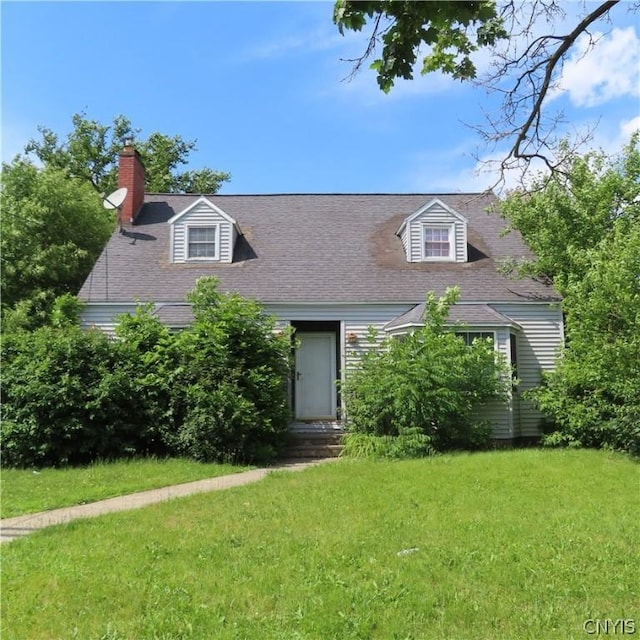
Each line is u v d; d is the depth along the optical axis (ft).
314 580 16.38
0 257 66.13
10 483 32.50
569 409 42.24
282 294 49.32
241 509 24.35
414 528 20.86
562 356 46.29
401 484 28.27
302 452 44.09
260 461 40.50
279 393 43.11
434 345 41.55
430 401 40.40
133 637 13.56
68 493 29.53
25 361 39.93
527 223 51.19
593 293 36.73
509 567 17.11
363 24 15.48
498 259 54.13
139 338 42.70
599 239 47.29
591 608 14.53
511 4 23.03
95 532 21.44
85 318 48.37
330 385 51.80
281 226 57.67
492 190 29.22
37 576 17.03
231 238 53.31
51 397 38.22
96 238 72.79
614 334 36.32
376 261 53.36
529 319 49.88
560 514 22.34
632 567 17.03
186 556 18.54
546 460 34.32
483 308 48.47
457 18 15.42
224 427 38.81
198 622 14.15
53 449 38.83
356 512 23.27
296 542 19.54
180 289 49.93
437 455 38.70
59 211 69.10
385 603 14.94
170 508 24.82
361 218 59.06
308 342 52.26
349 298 49.26
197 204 53.78
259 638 13.35
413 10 15.25
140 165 60.39
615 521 21.35
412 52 16.28
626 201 49.01
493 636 13.32
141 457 40.47
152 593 15.75
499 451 40.22
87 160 116.16
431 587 15.84
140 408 41.06
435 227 53.88
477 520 21.71
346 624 13.87
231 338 41.93
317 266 52.54
